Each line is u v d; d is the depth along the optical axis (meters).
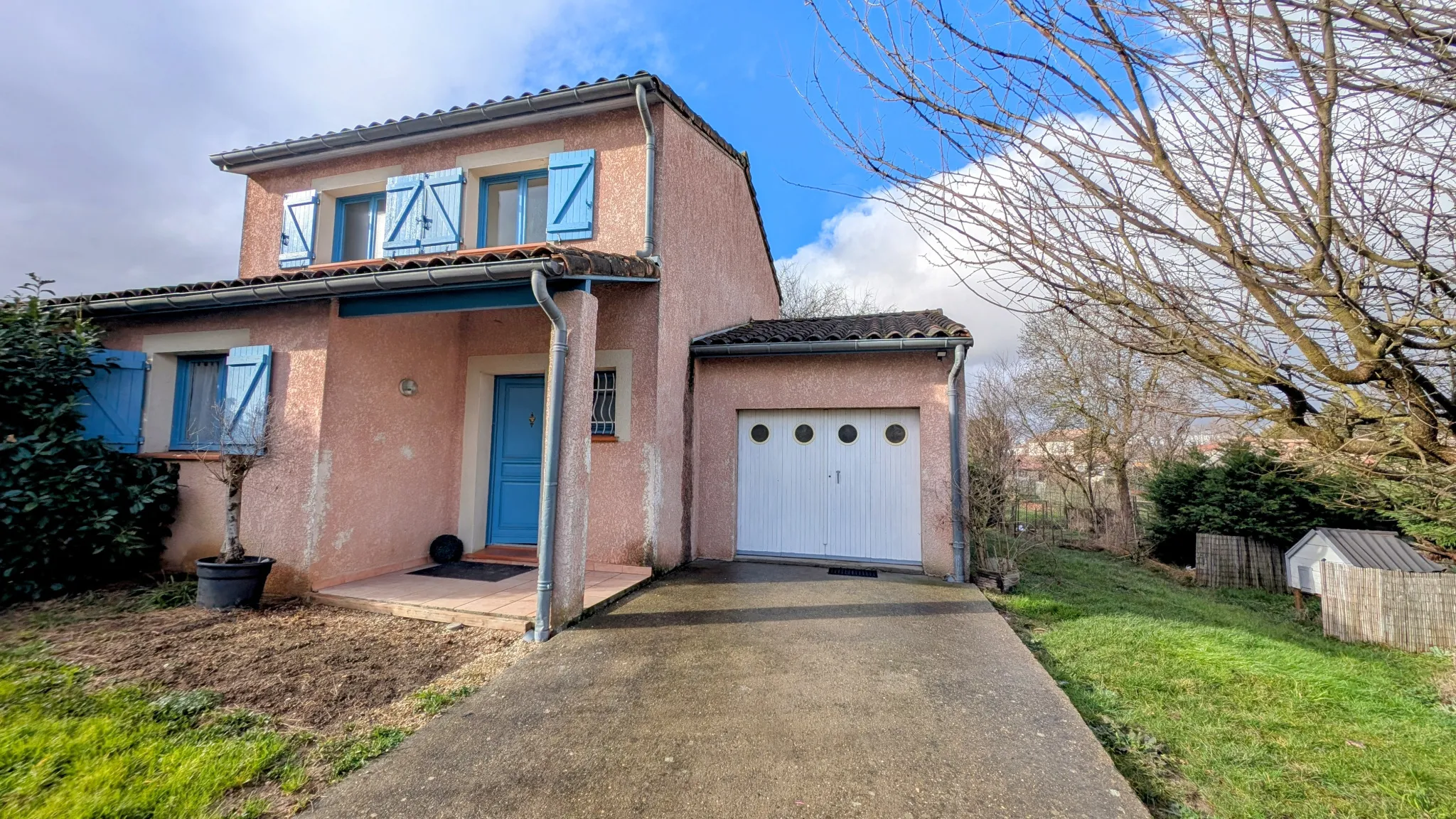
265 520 5.90
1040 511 16.19
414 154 8.43
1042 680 3.97
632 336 7.11
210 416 6.79
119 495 6.14
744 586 6.52
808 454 8.12
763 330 8.91
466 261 5.22
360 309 5.82
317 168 8.88
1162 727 3.57
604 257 5.62
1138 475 14.91
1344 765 3.21
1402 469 2.61
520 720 3.39
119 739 3.09
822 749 3.06
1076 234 2.02
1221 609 7.12
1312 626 7.24
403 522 6.84
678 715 3.45
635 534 6.86
